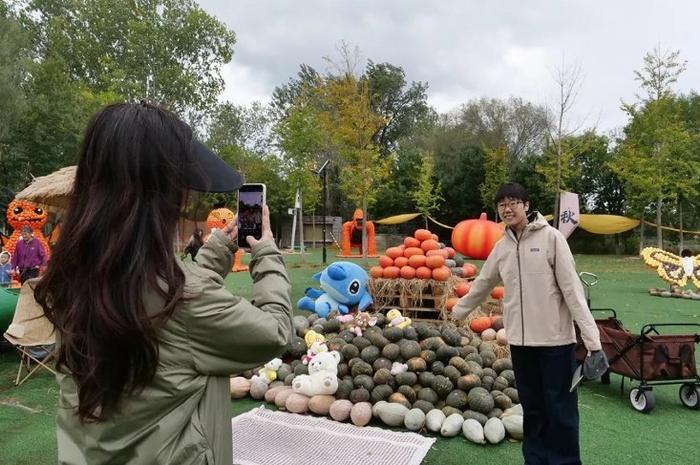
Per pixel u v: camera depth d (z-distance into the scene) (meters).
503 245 3.61
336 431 4.18
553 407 3.34
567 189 26.53
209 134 39.97
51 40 36.75
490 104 40.81
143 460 1.19
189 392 1.23
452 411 4.43
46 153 28.45
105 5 37.19
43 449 3.98
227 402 1.34
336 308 8.03
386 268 8.19
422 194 31.19
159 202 1.26
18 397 5.18
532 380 3.47
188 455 1.22
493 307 7.62
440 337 5.22
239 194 1.70
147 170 1.25
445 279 7.71
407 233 37.59
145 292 1.19
